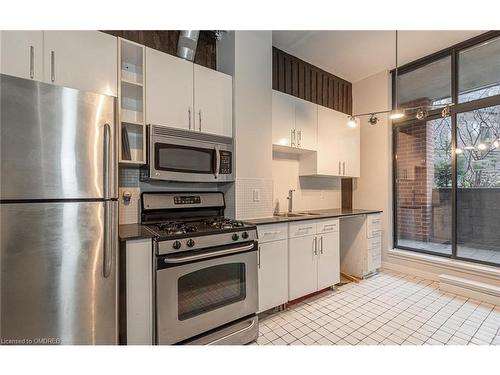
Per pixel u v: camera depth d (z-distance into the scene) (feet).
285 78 10.08
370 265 10.48
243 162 7.72
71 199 4.15
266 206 8.24
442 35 8.86
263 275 7.07
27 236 3.84
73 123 4.18
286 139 9.18
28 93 3.85
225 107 7.48
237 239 6.00
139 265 4.87
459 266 9.16
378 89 11.91
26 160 3.83
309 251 8.28
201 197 7.55
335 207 12.46
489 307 7.68
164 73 6.38
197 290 5.42
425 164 10.69
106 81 5.48
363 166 12.51
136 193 6.85
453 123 9.68
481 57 8.97
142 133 6.38
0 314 3.69
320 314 7.39
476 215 9.17
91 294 4.32
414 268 10.61
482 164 9.04
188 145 6.68
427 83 10.60
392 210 11.76
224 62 7.94
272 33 8.82
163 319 4.91
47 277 3.98
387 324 6.77
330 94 11.91
